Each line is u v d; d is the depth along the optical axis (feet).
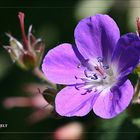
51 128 0.80
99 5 0.82
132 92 0.58
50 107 0.64
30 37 0.71
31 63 0.71
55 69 0.62
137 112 0.66
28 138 0.81
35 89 0.82
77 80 0.63
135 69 0.63
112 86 0.62
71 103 0.61
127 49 0.61
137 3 0.82
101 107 0.60
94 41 0.63
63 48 0.63
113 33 0.63
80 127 0.74
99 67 0.64
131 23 0.81
